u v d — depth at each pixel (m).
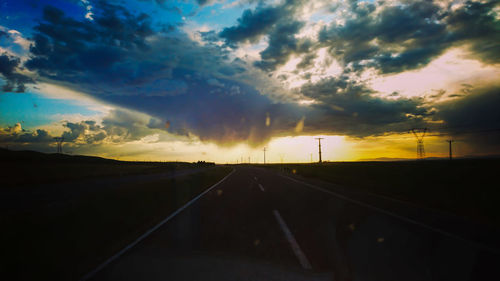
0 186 19.06
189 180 21.84
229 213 7.91
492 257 4.15
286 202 10.09
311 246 4.73
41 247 4.63
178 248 4.66
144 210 8.39
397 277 3.44
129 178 25.62
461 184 15.88
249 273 3.58
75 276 3.47
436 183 16.94
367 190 14.48
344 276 3.48
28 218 6.90
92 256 4.23
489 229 5.90
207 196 12.10
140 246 4.76
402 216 7.31
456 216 7.36
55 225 6.19
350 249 4.55
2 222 6.44
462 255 4.24
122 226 6.27
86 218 6.95
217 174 33.81
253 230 5.88
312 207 8.90
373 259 4.07
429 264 3.87
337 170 40.69
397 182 18.55
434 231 5.71
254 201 10.45
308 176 28.53
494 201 9.52
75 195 12.49
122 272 3.61
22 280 3.31
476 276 3.47
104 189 15.16
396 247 4.64
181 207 9.06
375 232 5.63
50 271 3.62
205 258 4.16
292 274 3.55
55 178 26.42
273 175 31.95
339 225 6.29
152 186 15.75
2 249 4.48
